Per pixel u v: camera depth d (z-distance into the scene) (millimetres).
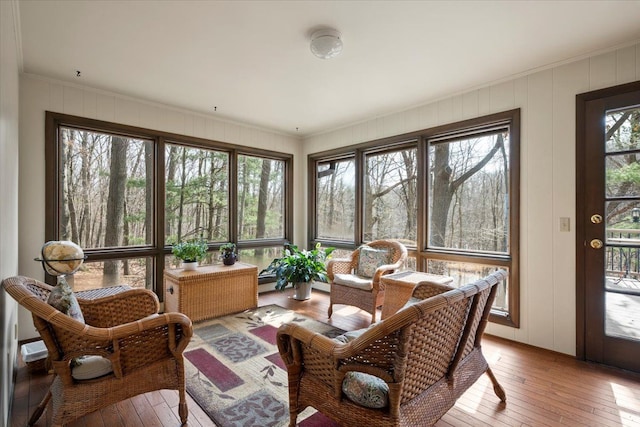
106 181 3375
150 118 3533
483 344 2770
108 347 1480
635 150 2270
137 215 3566
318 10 1921
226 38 2232
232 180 4309
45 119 2887
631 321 2289
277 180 4875
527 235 2760
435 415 1358
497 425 1704
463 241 3305
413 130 3625
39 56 2488
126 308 2047
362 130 4184
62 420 1389
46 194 2891
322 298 4238
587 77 2459
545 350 2639
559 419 1753
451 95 3268
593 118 2434
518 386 2088
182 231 3912
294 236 4961
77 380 1457
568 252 2547
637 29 2115
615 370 2297
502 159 3035
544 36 2197
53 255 2158
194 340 2797
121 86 3086
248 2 1847
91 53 2443
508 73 2781
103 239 3354
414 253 3623
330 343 1345
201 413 1792
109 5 1864
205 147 4066
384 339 1188
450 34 2176
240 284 3615
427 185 3586
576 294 2506
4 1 1609
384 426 1209
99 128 3223
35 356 2180
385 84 3012
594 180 2432
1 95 1548
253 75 2830
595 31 2137
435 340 1309
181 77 2877
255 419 1739
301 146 5059
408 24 2059
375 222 4172
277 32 2158
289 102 3525
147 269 3621
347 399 1337
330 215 4746
